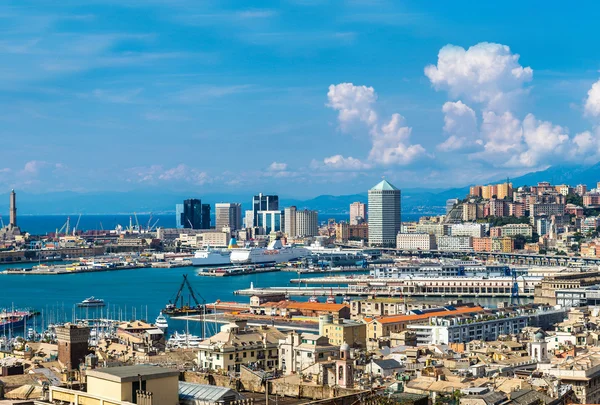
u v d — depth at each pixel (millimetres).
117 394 109875
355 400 119062
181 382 123562
